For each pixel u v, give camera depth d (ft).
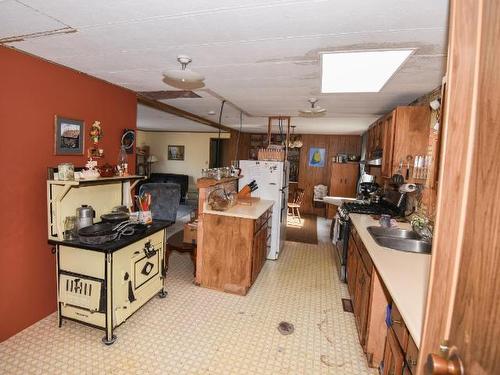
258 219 10.30
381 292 6.25
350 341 7.45
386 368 5.28
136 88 10.19
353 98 10.79
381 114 13.98
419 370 2.36
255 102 12.31
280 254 14.20
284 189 14.24
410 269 5.56
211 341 7.21
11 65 6.51
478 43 1.87
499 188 1.62
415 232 8.34
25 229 7.08
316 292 10.16
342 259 11.14
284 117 16.33
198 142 29.73
